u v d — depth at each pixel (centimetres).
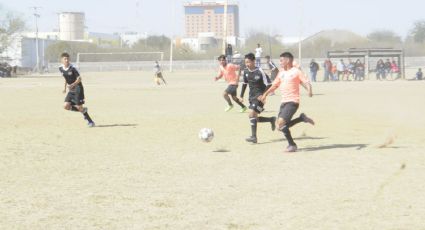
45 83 4909
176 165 1066
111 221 697
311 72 4994
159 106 2441
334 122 1770
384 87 3741
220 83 4619
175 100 2794
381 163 1055
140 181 927
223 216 713
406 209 730
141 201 793
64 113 2145
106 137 1470
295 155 1164
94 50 10781
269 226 667
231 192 840
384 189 842
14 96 3180
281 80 1215
